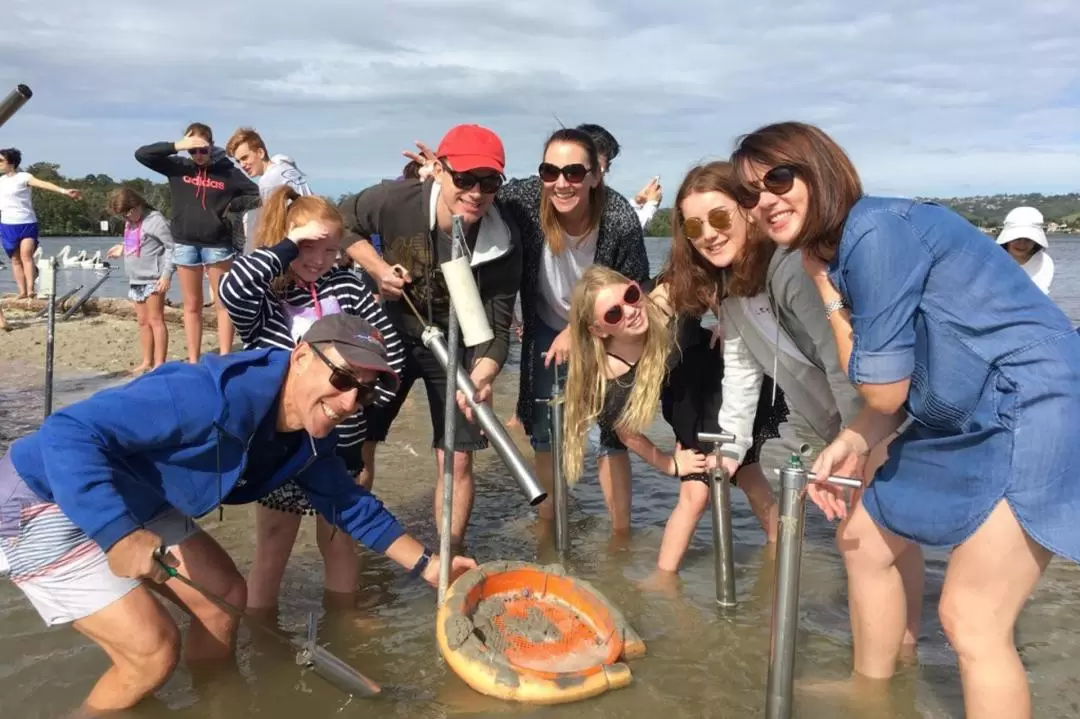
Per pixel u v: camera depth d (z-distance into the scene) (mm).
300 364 3150
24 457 2996
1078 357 2615
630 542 5047
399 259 4586
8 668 3381
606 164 5660
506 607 3701
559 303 5105
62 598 3023
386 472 6199
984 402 2680
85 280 22531
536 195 4965
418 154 4691
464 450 4715
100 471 2816
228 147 8844
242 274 3662
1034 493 2584
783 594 2811
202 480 3086
